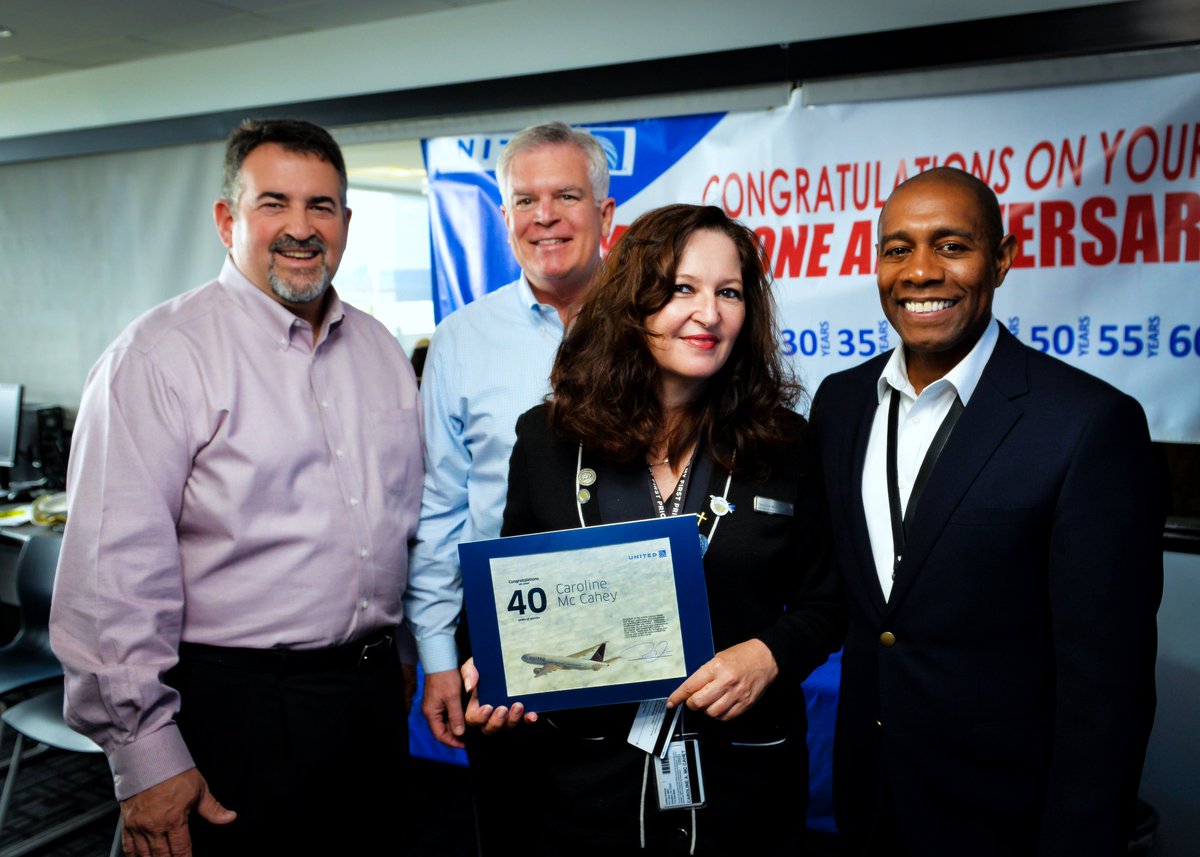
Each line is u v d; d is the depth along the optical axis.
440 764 3.02
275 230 1.58
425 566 1.81
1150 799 2.39
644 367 1.26
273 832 1.57
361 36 3.22
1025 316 2.38
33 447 4.25
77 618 1.43
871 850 1.35
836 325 2.59
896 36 2.37
